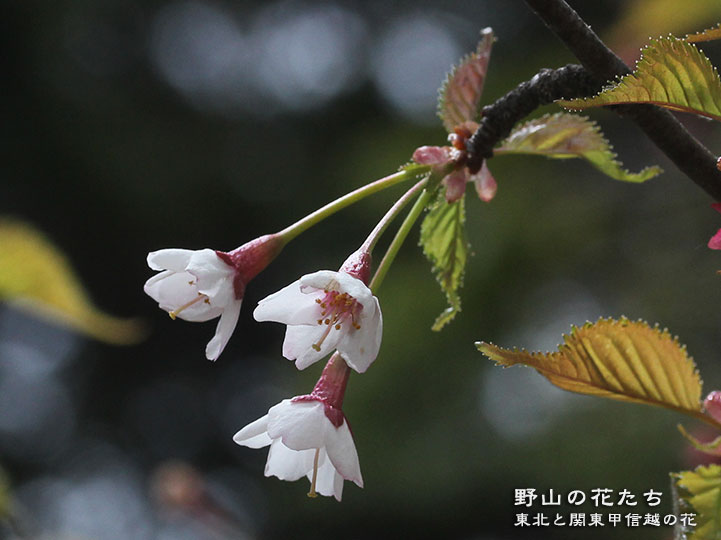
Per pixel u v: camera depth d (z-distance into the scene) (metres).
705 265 7.68
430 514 8.09
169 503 4.90
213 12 15.73
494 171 7.83
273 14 16.06
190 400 16.11
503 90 8.25
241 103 15.06
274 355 15.66
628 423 7.39
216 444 15.92
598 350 1.83
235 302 2.09
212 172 14.35
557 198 7.79
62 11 14.19
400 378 7.69
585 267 7.75
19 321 16.09
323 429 2.01
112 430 16.14
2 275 3.18
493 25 13.85
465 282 7.57
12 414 16.03
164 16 15.24
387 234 8.16
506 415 7.92
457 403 7.75
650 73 1.71
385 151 8.50
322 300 2.00
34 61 13.94
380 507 8.44
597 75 1.94
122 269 14.80
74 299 3.27
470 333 7.66
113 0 14.74
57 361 16.30
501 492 7.69
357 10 15.65
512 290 7.61
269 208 14.35
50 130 13.88
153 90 14.67
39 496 15.70
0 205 13.98
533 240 7.58
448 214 2.45
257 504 11.75
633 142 8.50
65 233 14.31
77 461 16.02
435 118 8.70
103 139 14.01
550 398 7.88
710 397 1.87
